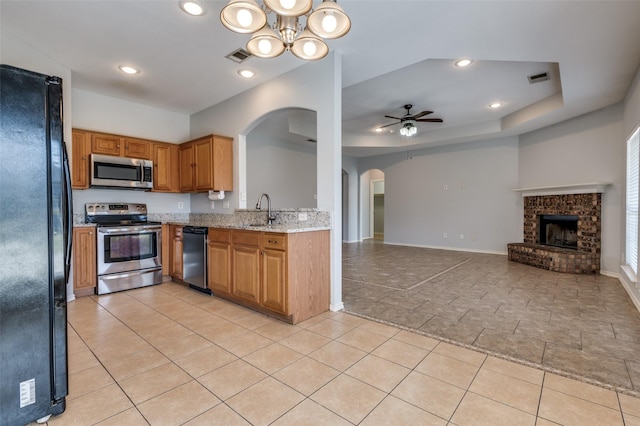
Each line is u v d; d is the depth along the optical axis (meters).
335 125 3.05
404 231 8.33
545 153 5.77
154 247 4.20
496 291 3.76
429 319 2.85
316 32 1.91
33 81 1.54
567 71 3.40
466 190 7.20
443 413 1.58
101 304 3.35
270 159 6.98
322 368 2.02
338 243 3.12
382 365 2.05
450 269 5.07
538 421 1.51
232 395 1.73
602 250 4.74
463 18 2.47
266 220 3.73
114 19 2.59
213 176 4.09
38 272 1.54
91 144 3.88
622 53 3.00
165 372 1.98
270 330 2.63
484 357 2.15
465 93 4.71
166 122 4.80
